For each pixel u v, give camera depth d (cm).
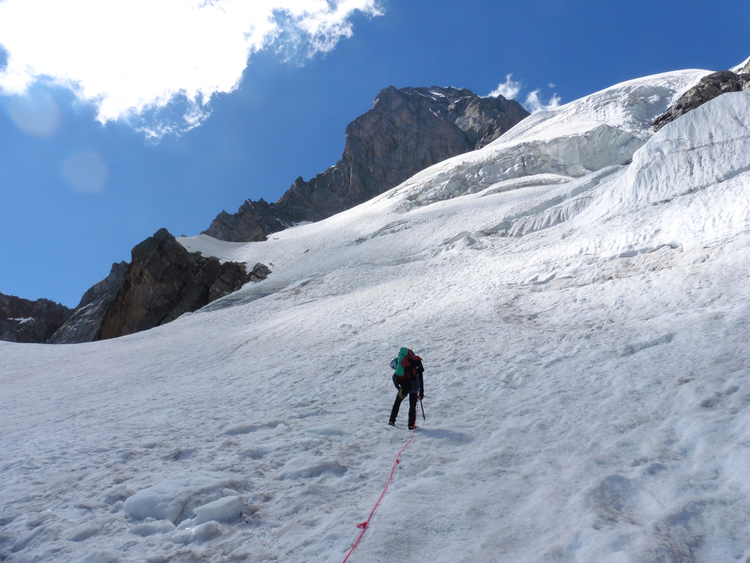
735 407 464
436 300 2000
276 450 583
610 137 5684
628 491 349
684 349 764
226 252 6569
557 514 332
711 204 1683
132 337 3108
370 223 6047
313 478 483
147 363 2023
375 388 962
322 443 596
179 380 1538
